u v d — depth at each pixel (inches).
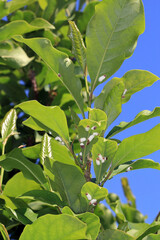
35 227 24.2
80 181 26.9
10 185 30.1
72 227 23.8
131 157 27.9
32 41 27.8
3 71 39.1
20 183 30.2
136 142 27.4
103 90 28.7
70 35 28.7
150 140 27.1
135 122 27.7
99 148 27.4
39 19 35.6
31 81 38.8
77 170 26.9
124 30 28.7
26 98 38.1
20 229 33.3
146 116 27.3
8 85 38.7
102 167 27.6
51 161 26.6
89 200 26.6
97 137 27.0
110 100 28.1
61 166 26.7
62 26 40.6
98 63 28.8
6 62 35.0
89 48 28.8
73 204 26.9
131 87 28.8
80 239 24.9
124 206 37.0
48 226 24.0
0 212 30.7
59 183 27.0
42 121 27.7
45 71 38.6
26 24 32.2
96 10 28.8
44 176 28.4
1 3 33.4
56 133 28.5
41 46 27.9
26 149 30.0
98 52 28.8
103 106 28.4
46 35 38.0
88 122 26.5
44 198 26.7
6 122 30.6
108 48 28.7
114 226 35.6
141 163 28.4
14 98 38.6
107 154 27.5
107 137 28.5
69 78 28.4
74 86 28.5
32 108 26.7
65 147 29.0
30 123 29.6
